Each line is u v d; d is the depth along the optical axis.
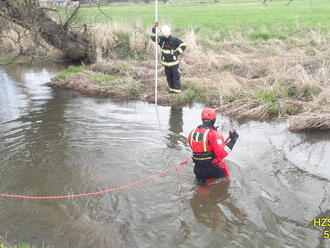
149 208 4.28
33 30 9.51
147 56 13.17
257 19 20.88
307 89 8.34
